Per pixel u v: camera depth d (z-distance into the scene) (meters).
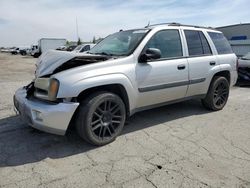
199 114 5.28
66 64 3.57
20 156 3.33
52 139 3.86
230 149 3.64
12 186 2.68
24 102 3.53
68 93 3.24
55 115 3.22
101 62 3.60
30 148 3.56
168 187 2.70
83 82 3.32
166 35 4.48
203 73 4.97
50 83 3.29
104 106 3.61
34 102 3.43
